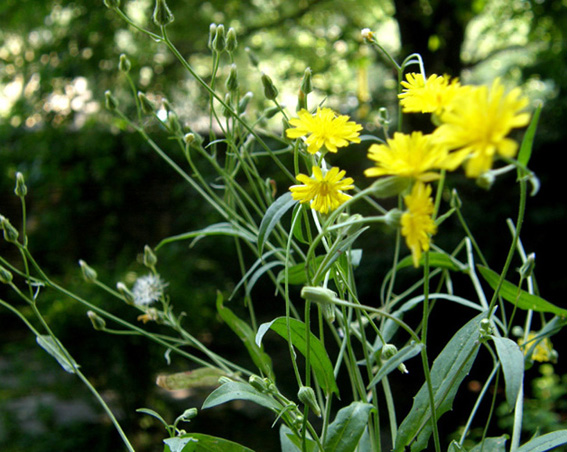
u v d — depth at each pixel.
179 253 1.50
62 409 1.20
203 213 1.58
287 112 0.35
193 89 1.59
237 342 1.24
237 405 1.22
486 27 1.67
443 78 0.22
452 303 1.15
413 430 0.24
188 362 1.21
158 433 1.08
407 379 1.17
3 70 1.55
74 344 0.98
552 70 1.36
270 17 1.76
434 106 0.21
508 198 1.22
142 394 1.03
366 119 1.57
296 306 1.50
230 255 1.55
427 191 0.18
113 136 1.54
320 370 0.25
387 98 1.57
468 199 1.25
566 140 1.21
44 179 1.47
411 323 1.17
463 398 1.10
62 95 1.44
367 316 0.26
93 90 1.48
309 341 0.23
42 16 1.45
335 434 0.22
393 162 0.18
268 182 0.35
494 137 0.16
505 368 0.21
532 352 0.30
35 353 1.05
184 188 1.59
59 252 1.67
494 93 0.16
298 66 1.72
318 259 0.28
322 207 0.23
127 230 1.69
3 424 1.08
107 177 1.63
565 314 0.29
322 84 1.63
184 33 1.59
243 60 1.77
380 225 1.33
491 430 1.00
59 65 1.40
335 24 1.79
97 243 1.65
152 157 1.66
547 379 0.98
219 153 1.55
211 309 1.12
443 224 1.25
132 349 1.00
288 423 0.24
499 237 1.22
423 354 0.22
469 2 1.49
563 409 1.04
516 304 0.29
